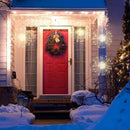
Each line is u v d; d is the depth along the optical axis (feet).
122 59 36.01
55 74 41.55
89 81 41.14
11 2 36.32
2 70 36.81
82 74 41.55
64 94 41.27
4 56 36.81
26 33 41.70
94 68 40.96
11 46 37.88
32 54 41.60
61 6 37.35
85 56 41.60
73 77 41.42
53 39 41.83
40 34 41.57
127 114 14.08
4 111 29.73
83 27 41.96
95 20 40.96
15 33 40.93
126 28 36.73
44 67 41.55
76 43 41.81
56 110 37.45
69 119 34.68
